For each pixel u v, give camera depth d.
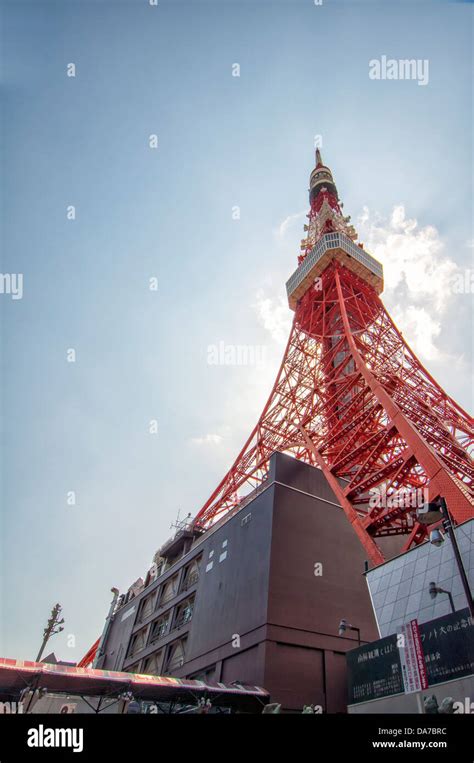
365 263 70.06
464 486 25.53
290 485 39.38
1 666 23.50
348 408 47.91
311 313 68.75
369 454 36.91
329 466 40.94
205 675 35.56
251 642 31.16
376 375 47.66
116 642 59.66
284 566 33.81
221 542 42.62
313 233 83.31
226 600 36.78
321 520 38.38
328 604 33.69
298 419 57.31
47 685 25.83
